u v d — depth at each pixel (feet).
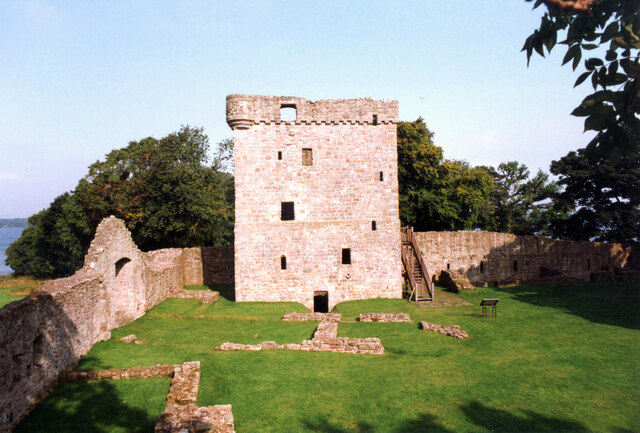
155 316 82.53
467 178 147.54
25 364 40.34
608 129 16.98
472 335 71.67
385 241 98.78
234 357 56.95
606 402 46.50
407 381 50.78
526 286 126.52
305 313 82.38
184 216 131.64
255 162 97.14
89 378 47.39
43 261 193.57
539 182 217.77
